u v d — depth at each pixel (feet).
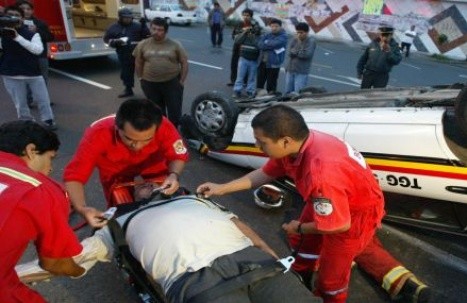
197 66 31.94
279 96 14.44
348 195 6.24
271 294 5.83
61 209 5.14
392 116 9.96
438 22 52.08
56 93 22.91
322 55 42.42
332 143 6.32
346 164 6.08
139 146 7.46
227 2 72.43
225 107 13.30
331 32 61.93
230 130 13.52
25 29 15.51
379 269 8.41
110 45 21.61
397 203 10.66
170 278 5.92
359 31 58.80
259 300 5.87
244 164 13.37
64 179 7.74
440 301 8.53
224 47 43.34
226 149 13.70
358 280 8.96
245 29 22.88
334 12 60.70
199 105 14.10
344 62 37.88
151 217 6.75
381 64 19.66
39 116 18.95
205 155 14.89
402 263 9.69
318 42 57.16
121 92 23.48
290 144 6.10
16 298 5.15
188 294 5.63
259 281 5.98
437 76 36.99
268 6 67.77
